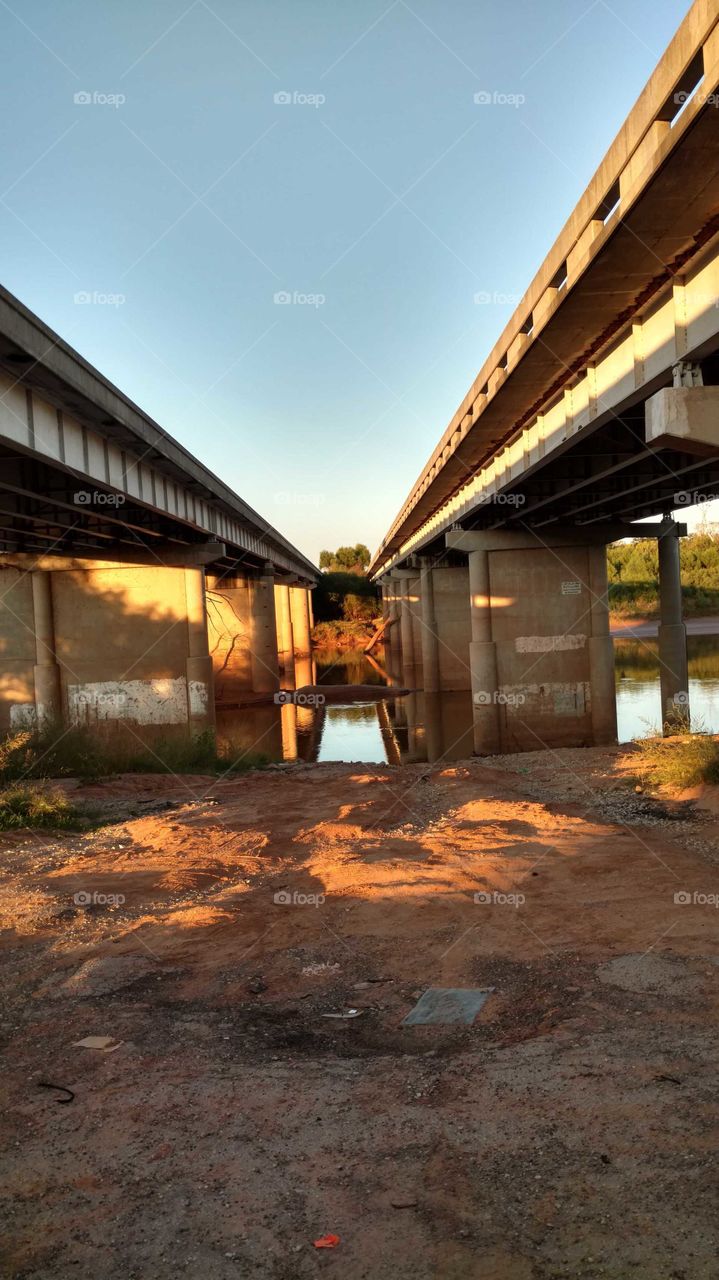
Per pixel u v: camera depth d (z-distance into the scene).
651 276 15.98
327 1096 6.09
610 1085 5.85
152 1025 7.70
